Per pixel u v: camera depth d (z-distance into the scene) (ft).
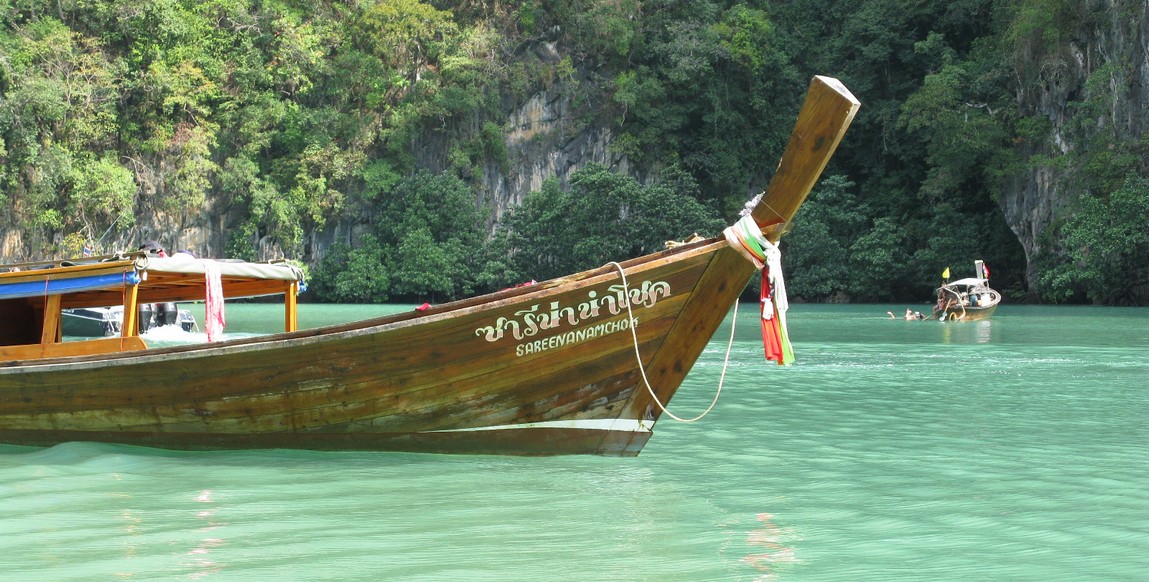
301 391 23.30
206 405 23.93
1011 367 47.75
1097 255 122.01
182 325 72.49
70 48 139.54
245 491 20.40
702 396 36.78
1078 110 132.46
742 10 169.48
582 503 19.24
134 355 23.91
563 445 23.75
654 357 22.79
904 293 155.84
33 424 25.79
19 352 26.96
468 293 163.43
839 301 158.20
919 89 153.07
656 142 166.30
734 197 167.63
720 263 21.91
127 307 26.17
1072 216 129.08
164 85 144.97
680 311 22.38
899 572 14.79
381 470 22.56
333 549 16.01
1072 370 45.91
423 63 169.07
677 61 163.94
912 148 160.25
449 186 160.56
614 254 152.35
